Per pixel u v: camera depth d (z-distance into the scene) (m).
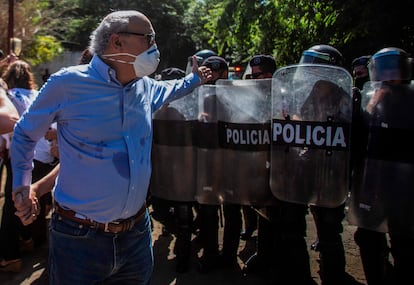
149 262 2.32
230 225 3.76
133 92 2.09
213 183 3.52
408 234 2.67
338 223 2.96
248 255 4.12
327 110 2.77
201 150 3.53
